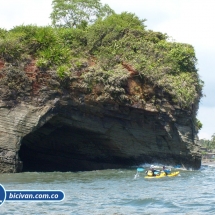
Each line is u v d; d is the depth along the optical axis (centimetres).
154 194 2800
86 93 4366
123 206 2378
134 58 4697
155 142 4838
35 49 4316
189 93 5000
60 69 4228
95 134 4603
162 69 4922
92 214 2192
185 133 4988
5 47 4141
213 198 2667
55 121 4369
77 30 4831
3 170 3959
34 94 4172
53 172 4178
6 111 4044
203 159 10694
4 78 4075
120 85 4469
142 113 4684
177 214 2202
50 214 2188
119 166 4847
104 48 4688
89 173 4097
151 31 5300
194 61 5362
